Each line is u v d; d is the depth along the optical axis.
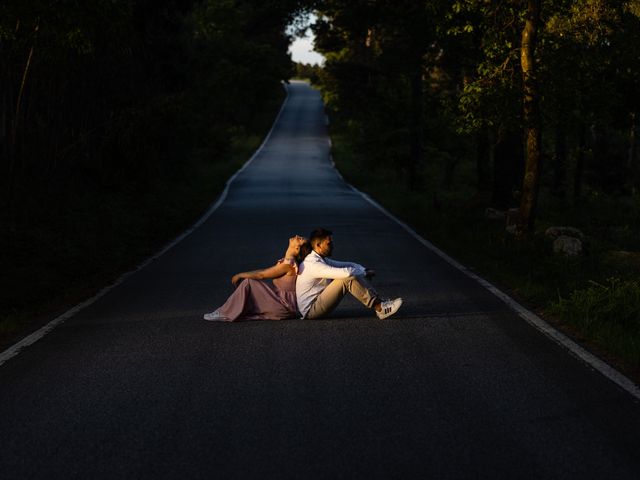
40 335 7.59
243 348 6.86
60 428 4.77
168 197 25.73
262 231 18.45
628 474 4.00
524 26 15.34
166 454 4.31
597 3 14.44
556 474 4.00
